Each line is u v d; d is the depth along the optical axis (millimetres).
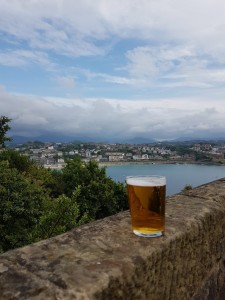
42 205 16062
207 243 2020
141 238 1543
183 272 1694
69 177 29828
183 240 1679
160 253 1453
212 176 123438
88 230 1634
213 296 2146
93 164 29359
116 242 1482
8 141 22938
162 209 1576
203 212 2076
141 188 1528
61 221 9680
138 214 1558
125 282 1213
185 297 1723
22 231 15000
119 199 29547
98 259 1286
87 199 27578
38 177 30156
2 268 1169
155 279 1418
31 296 1009
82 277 1135
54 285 1072
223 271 2326
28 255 1296
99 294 1088
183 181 100625
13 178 16031
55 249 1366
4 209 14641
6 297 1003
